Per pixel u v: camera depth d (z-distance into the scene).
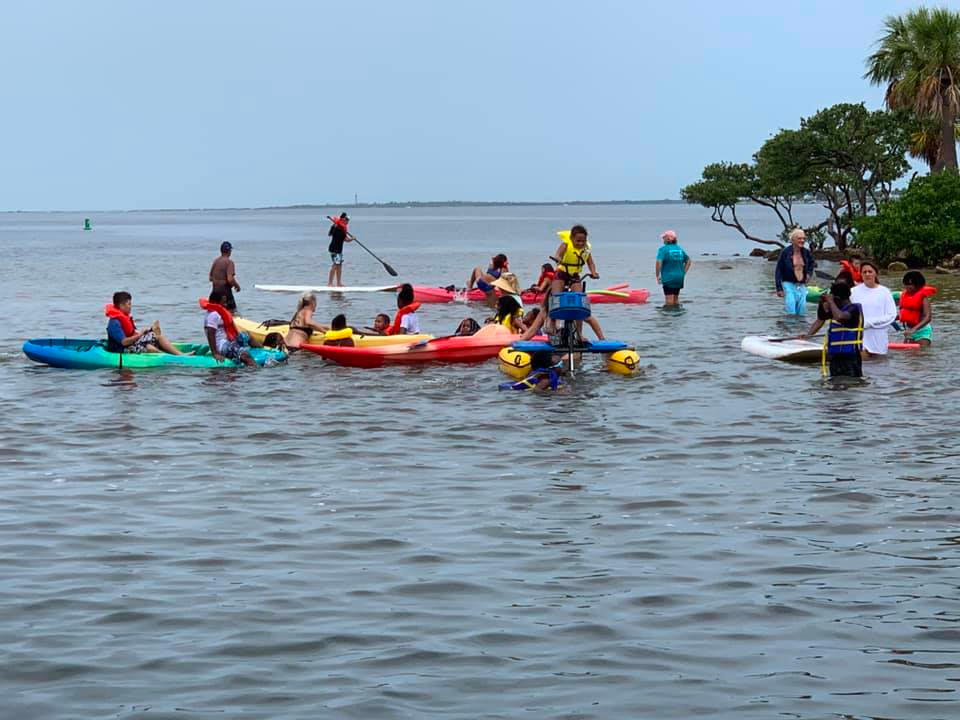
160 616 7.23
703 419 13.56
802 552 8.48
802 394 15.07
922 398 14.58
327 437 12.78
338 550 8.62
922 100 44.75
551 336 17.81
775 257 51.03
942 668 6.37
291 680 6.26
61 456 11.84
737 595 7.57
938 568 8.06
